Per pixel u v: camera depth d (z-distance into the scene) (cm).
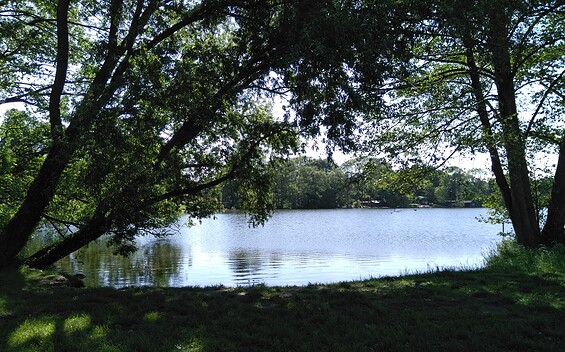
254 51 1074
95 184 1013
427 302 707
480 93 1284
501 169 1542
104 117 942
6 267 1100
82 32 1486
